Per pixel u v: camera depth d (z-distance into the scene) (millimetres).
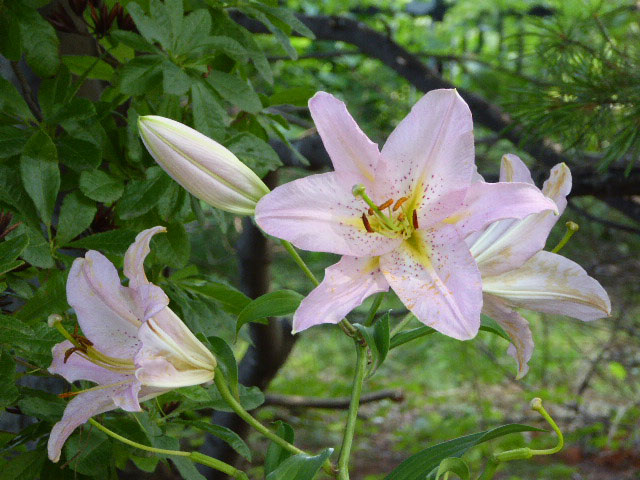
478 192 458
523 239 486
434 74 1440
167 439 608
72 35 757
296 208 453
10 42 635
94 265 472
